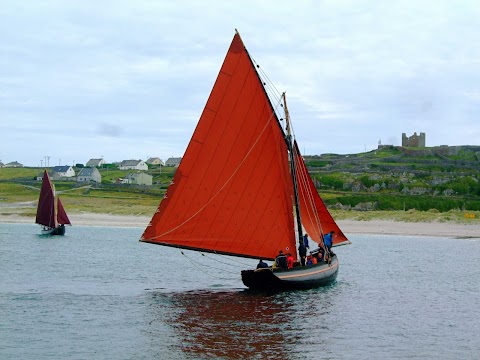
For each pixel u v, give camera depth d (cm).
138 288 4747
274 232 4231
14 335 3216
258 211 4166
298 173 4431
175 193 3994
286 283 4203
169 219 4006
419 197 15775
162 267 6250
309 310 3828
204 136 3997
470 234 10938
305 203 4488
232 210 4106
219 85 3991
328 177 18550
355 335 3250
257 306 3922
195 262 6806
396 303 4188
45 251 7812
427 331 3378
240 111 4050
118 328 3353
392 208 14825
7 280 5116
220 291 4578
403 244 9281
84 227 12456
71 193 18388
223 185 4069
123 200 17325
